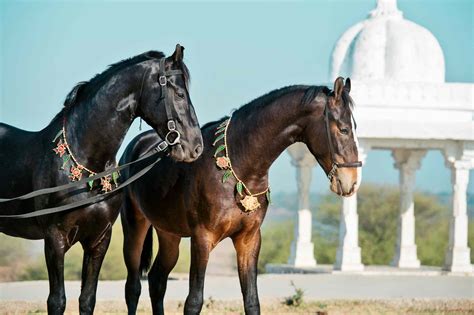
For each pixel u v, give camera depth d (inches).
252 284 477.7
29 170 474.6
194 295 470.3
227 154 469.7
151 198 518.9
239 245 480.4
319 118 455.5
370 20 1039.6
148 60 461.4
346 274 940.6
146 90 457.4
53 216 457.7
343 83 450.9
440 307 747.4
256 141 466.9
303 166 1047.0
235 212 468.1
